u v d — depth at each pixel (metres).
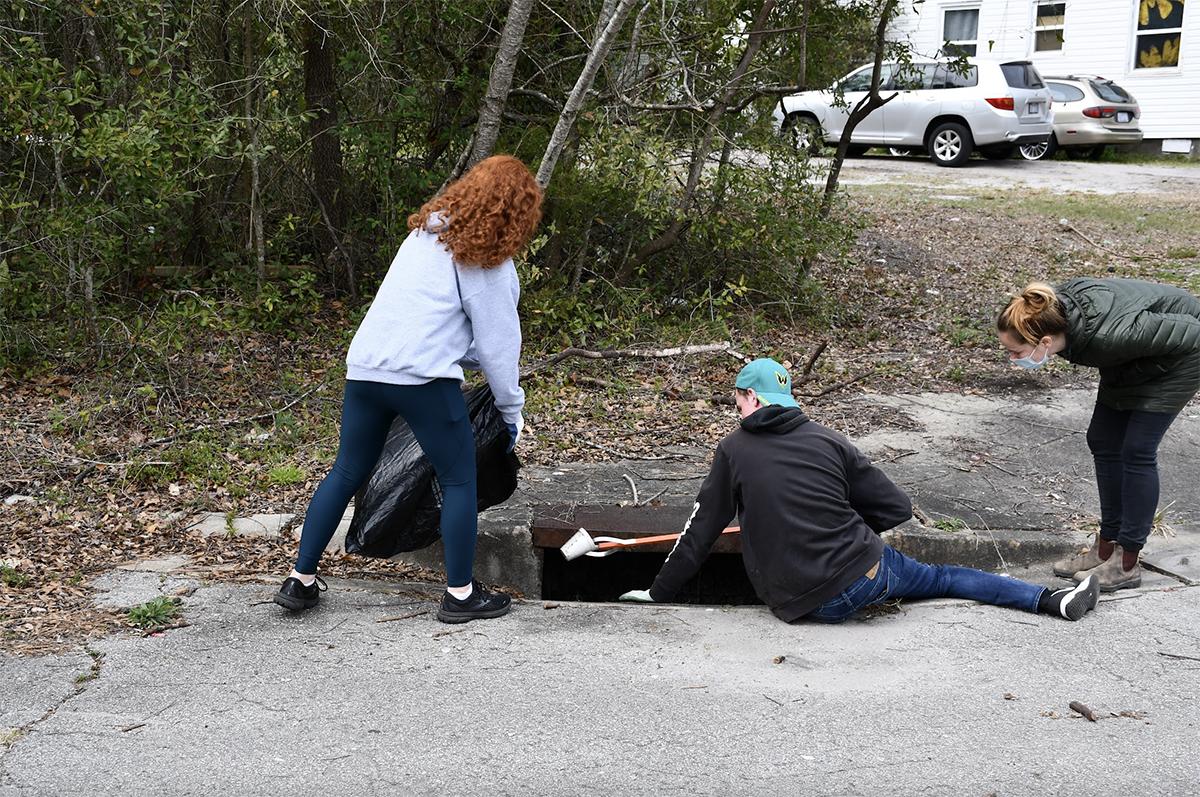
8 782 2.57
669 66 7.31
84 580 3.87
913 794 2.61
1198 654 3.41
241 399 6.12
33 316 6.67
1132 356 3.67
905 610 3.81
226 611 3.65
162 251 7.89
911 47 8.95
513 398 3.58
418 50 7.58
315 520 3.58
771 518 3.62
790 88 7.64
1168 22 19.41
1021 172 16.61
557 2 7.30
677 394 6.60
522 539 4.58
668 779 2.66
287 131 7.41
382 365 3.39
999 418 6.20
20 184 6.42
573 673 3.25
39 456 5.12
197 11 6.86
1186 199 13.80
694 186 8.00
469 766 2.70
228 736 2.81
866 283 9.76
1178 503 4.83
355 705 3.00
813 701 3.09
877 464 5.40
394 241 7.57
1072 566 4.20
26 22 6.89
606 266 8.48
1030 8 20.45
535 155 7.50
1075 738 2.88
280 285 7.72
